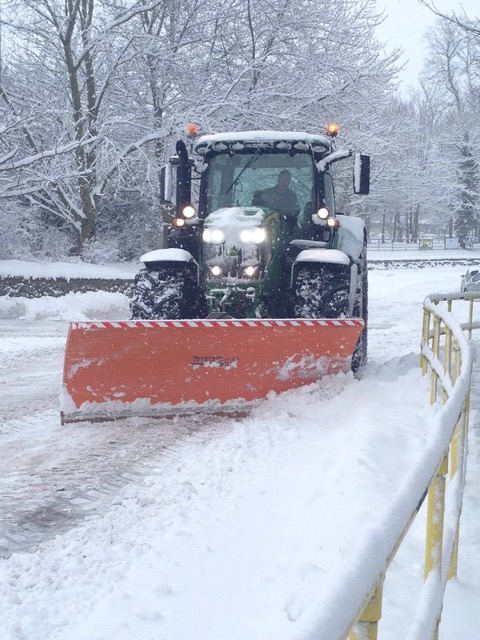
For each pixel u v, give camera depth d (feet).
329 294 24.32
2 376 32.81
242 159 27.22
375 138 76.54
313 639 3.90
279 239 25.17
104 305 67.67
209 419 22.47
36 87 78.64
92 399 22.00
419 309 68.64
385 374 26.68
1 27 76.28
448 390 18.19
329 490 15.33
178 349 21.66
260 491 15.96
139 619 10.55
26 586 11.78
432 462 7.52
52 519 14.83
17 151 71.36
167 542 13.38
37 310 63.10
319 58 75.56
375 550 5.31
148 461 18.51
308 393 22.84
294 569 11.82
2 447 20.18
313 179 26.99
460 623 10.02
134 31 75.87
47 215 90.79
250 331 21.76
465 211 211.41
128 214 96.78
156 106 79.20
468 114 201.16
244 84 76.95
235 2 76.28
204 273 24.63
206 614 10.80
